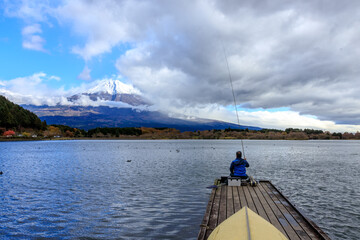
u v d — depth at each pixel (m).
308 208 15.24
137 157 57.31
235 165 16.22
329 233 11.34
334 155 66.06
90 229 11.53
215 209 10.65
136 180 24.75
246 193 13.55
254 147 121.62
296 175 28.81
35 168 35.31
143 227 11.78
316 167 37.22
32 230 11.39
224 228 6.48
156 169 34.16
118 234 10.95
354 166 38.84
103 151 84.94
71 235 10.83
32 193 18.80
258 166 38.69
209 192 19.17
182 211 14.27
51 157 57.28
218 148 110.12
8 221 12.55
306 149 103.06
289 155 65.31
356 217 13.54
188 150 92.00
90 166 37.97
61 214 13.66
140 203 15.97
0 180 24.80
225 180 16.77
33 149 98.50
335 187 21.61
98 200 16.70
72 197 17.55
